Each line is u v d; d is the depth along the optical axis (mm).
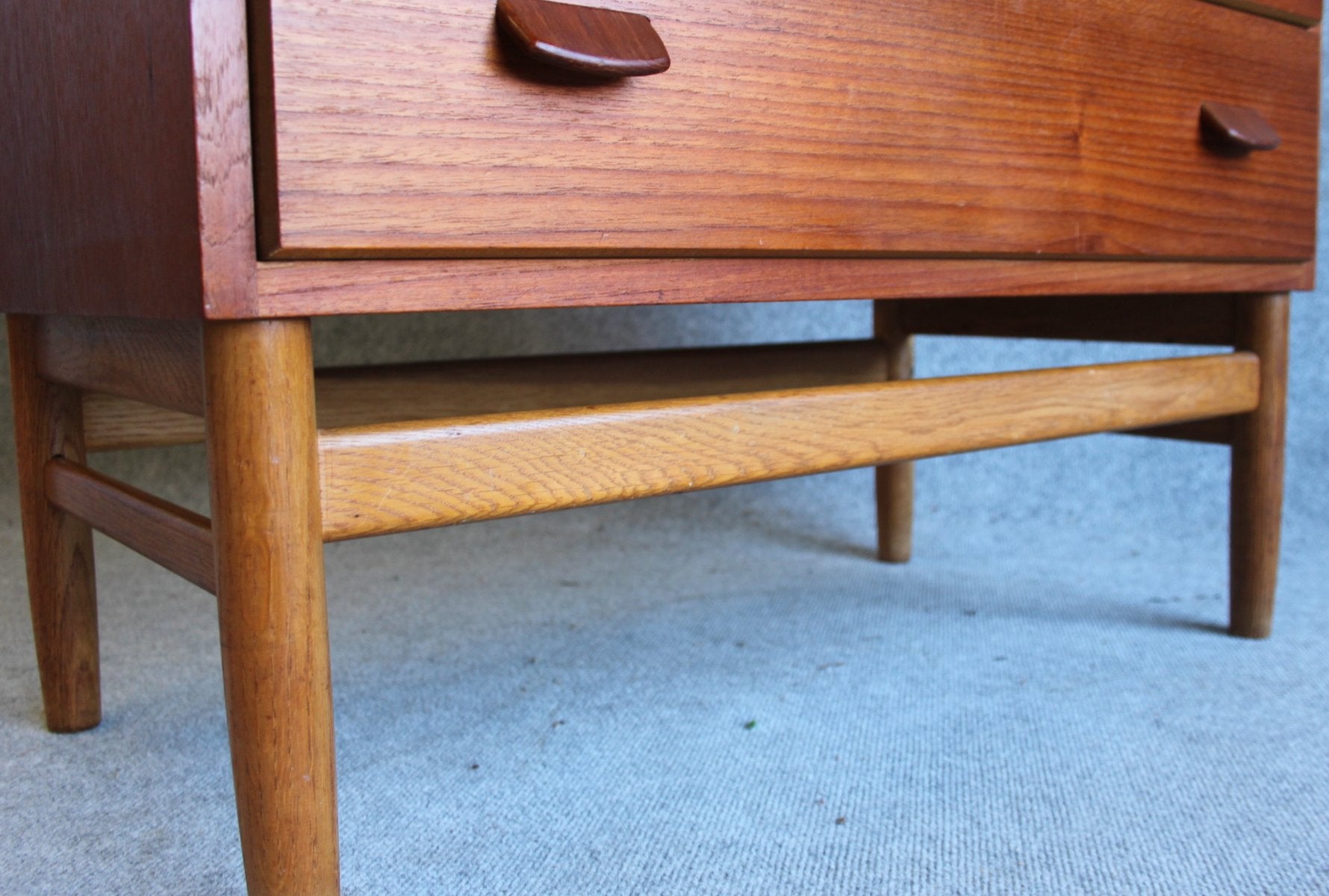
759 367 1100
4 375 1211
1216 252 853
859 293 654
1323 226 1433
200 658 931
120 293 524
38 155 609
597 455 575
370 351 1360
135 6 481
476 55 495
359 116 466
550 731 786
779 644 975
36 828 646
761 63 586
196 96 440
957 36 668
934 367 1511
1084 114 744
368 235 472
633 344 1478
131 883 588
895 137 646
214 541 482
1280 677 896
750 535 1396
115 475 1276
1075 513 1497
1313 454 1462
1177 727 792
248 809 486
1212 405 923
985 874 590
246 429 467
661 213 558
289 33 447
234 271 452
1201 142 826
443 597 1122
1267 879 586
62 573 767
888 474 1250
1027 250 721
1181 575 1217
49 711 782
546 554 1291
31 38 600
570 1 520
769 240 599
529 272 527
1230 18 838
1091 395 821
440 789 695
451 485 529
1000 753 748
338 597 1120
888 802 676
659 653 954
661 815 659
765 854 613
